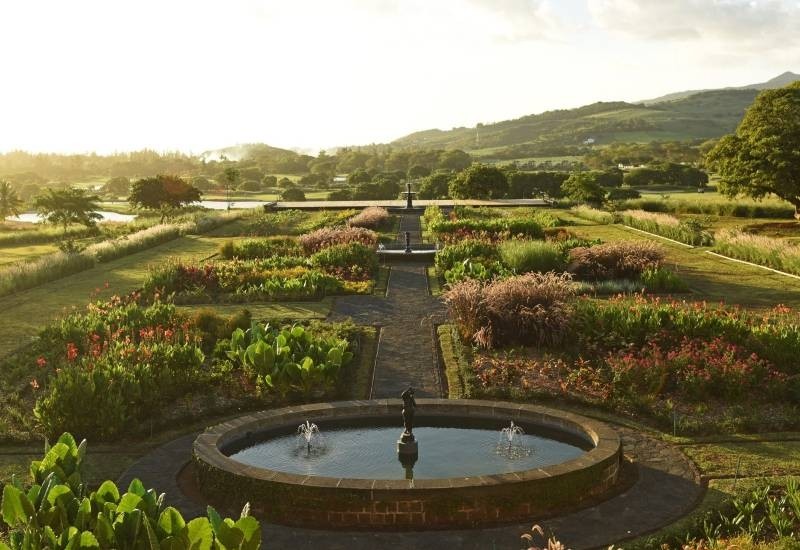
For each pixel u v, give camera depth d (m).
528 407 11.67
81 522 7.09
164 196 64.69
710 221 50.06
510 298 16.98
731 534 8.43
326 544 8.23
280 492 8.86
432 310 21.56
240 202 113.75
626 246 26.84
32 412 13.35
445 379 14.95
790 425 12.05
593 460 9.46
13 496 7.21
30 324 20.78
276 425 11.44
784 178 43.69
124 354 14.11
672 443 11.48
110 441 12.00
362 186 111.88
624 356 14.60
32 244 48.81
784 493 9.41
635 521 8.75
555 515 8.90
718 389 13.34
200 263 30.55
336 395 13.93
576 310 16.83
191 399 13.59
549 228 43.19
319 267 28.23
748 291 24.27
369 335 18.50
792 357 14.52
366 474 9.91
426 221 52.09
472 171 83.12
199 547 6.61
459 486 8.64
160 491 9.86
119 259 35.22
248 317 18.44
